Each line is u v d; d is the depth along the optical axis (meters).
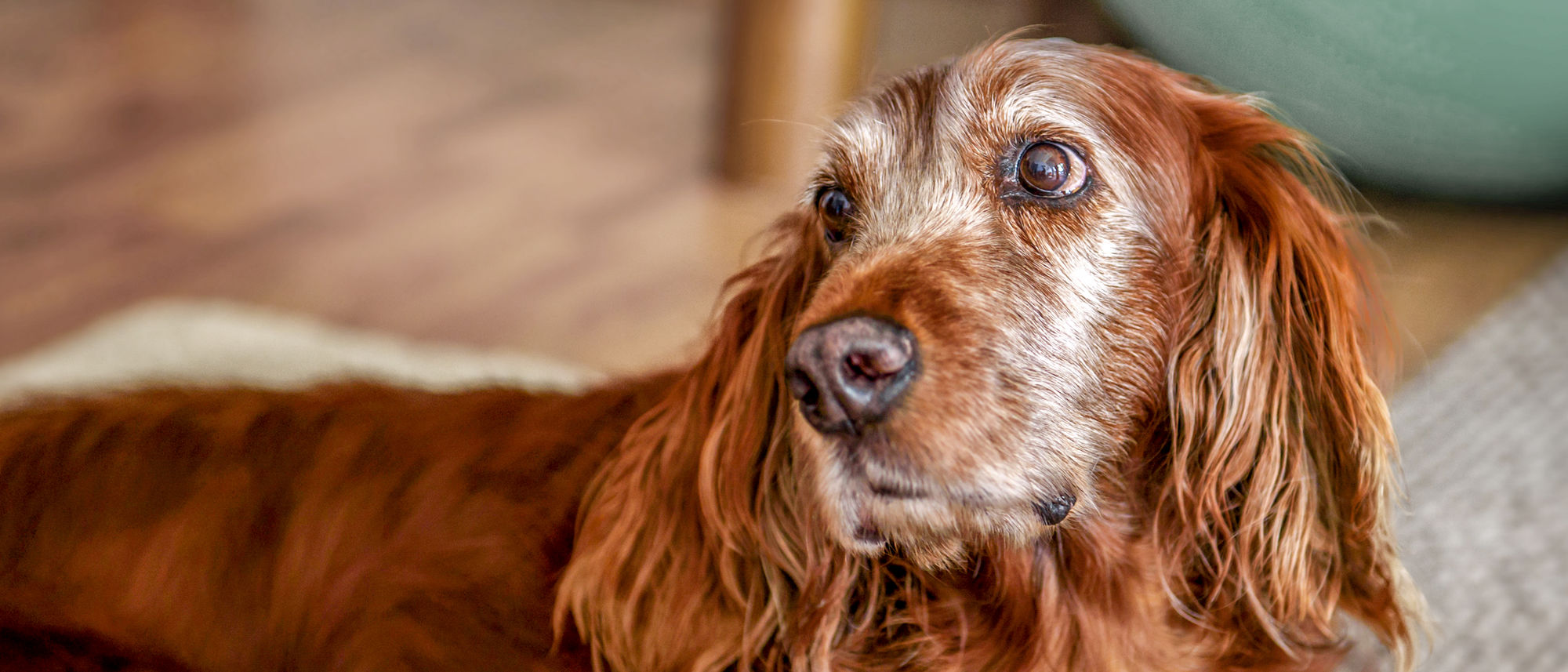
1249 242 1.61
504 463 1.77
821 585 1.59
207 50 5.45
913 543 1.42
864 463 1.36
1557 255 3.51
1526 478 2.66
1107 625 1.62
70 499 1.77
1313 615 1.65
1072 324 1.49
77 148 4.63
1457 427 2.83
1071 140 1.51
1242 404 1.59
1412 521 2.54
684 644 1.64
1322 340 1.61
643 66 5.28
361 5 5.89
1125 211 1.53
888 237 1.54
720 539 1.64
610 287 3.75
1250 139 1.64
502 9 5.84
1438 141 3.27
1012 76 1.55
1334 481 1.63
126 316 3.44
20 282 3.83
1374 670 1.83
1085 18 4.48
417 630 1.67
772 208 4.16
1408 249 3.52
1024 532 1.43
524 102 4.97
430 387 1.95
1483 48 3.03
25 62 5.31
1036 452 1.42
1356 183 3.49
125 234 4.09
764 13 4.01
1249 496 1.60
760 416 1.65
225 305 3.52
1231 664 1.68
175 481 1.77
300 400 1.86
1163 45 3.34
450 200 4.28
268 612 1.73
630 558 1.66
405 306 3.68
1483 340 3.15
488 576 1.69
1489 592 2.35
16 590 1.75
